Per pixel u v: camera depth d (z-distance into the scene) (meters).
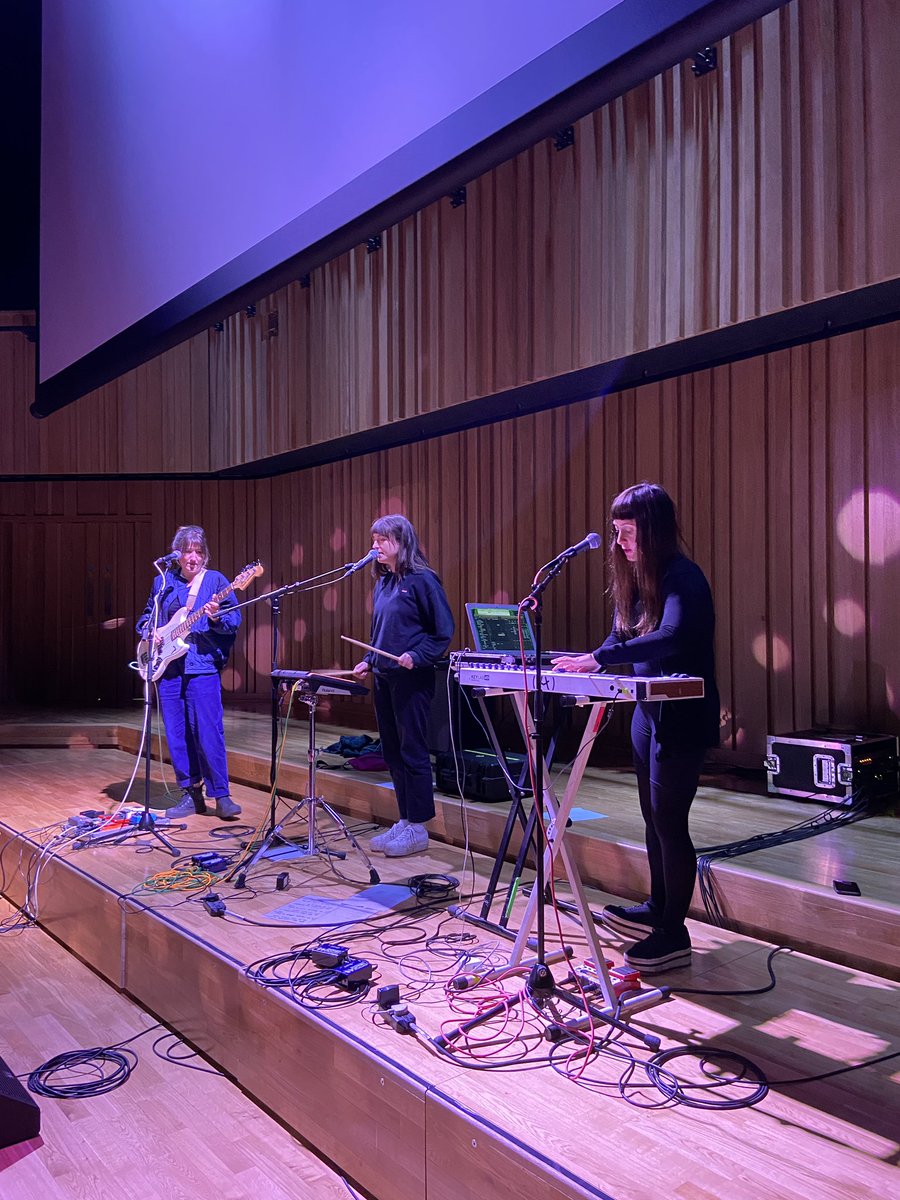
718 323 4.15
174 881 3.43
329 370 6.58
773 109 3.94
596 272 4.66
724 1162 1.69
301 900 3.20
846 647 4.22
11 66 6.66
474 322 5.38
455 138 2.88
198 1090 2.58
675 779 2.42
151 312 4.23
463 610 6.19
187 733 4.55
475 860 3.72
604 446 5.28
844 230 3.72
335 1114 2.21
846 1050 2.12
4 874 4.36
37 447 8.18
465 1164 1.83
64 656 8.53
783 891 2.74
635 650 2.29
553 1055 2.10
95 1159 2.25
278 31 3.46
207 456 7.95
